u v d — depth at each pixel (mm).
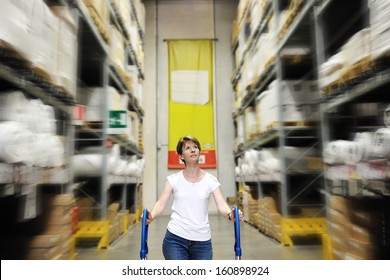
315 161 4961
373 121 3633
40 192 3113
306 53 4883
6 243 2906
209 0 10273
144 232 2152
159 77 9828
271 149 5559
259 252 4094
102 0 4484
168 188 2438
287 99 4852
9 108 2252
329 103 3490
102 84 4848
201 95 9797
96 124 4961
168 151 9492
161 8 10172
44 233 3088
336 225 3186
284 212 4613
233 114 9273
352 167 2939
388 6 2258
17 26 2092
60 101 3320
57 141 2949
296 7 4223
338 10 3975
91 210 4887
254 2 6145
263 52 5535
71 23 3262
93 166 4652
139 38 7828
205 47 10031
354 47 2752
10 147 2064
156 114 9648
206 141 9578
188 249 2365
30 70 2432
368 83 2809
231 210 2289
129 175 6574
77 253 4074
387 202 3078
